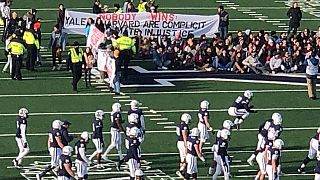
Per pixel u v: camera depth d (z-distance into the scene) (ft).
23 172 91.97
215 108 113.60
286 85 123.65
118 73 116.78
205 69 128.16
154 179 91.25
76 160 86.99
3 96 115.14
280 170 92.12
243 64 127.65
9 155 96.27
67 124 90.07
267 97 118.52
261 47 128.98
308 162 93.86
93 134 94.17
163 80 123.75
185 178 89.35
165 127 106.11
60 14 131.64
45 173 89.86
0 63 128.36
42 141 100.32
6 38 128.88
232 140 102.42
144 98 116.26
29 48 124.06
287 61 129.08
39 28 126.93
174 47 128.98
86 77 118.93
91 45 124.36
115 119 93.97
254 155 94.68
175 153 98.22
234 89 121.19
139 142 89.76
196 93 119.03
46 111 110.32
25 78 122.31
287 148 100.73
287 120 110.11
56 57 127.54
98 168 93.56
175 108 112.98
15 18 128.88
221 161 88.79
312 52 124.98
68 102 113.80
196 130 88.74
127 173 92.53
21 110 92.27
